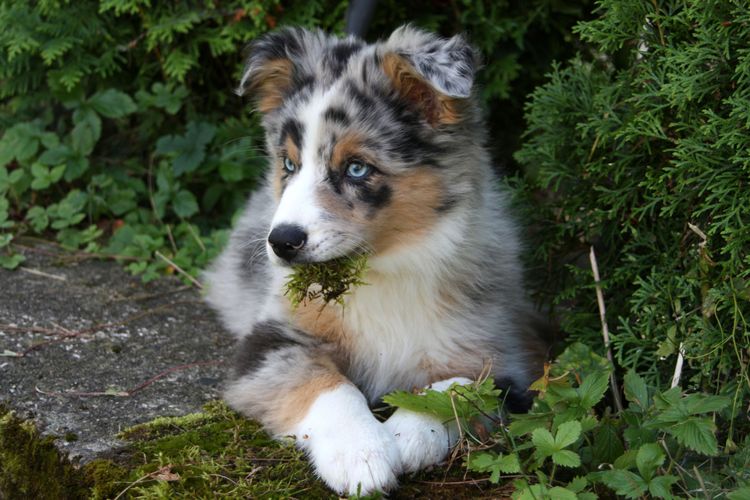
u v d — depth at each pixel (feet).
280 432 11.34
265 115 13.39
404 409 11.06
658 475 10.17
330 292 11.54
